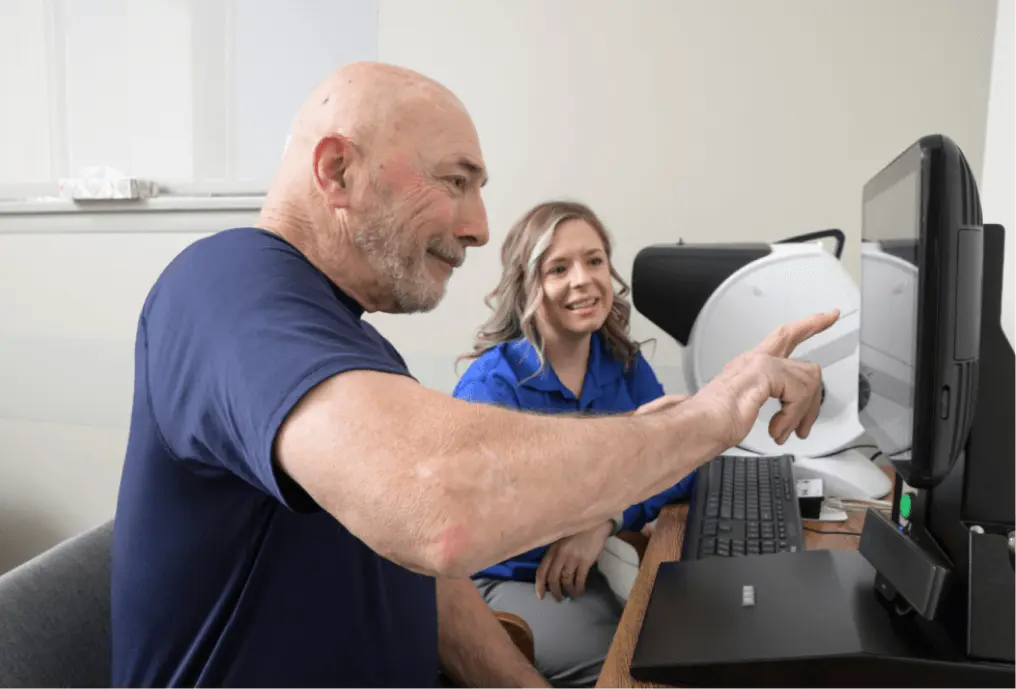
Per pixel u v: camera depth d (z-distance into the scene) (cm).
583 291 130
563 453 45
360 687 73
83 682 75
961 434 49
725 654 56
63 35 185
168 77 181
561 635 111
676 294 124
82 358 190
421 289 74
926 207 47
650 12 155
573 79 160
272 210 72
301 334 49
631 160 159
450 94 73
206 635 66
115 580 68
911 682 51
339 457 42
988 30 138
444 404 45
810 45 148
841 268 114
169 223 181
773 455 117
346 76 70
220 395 49
